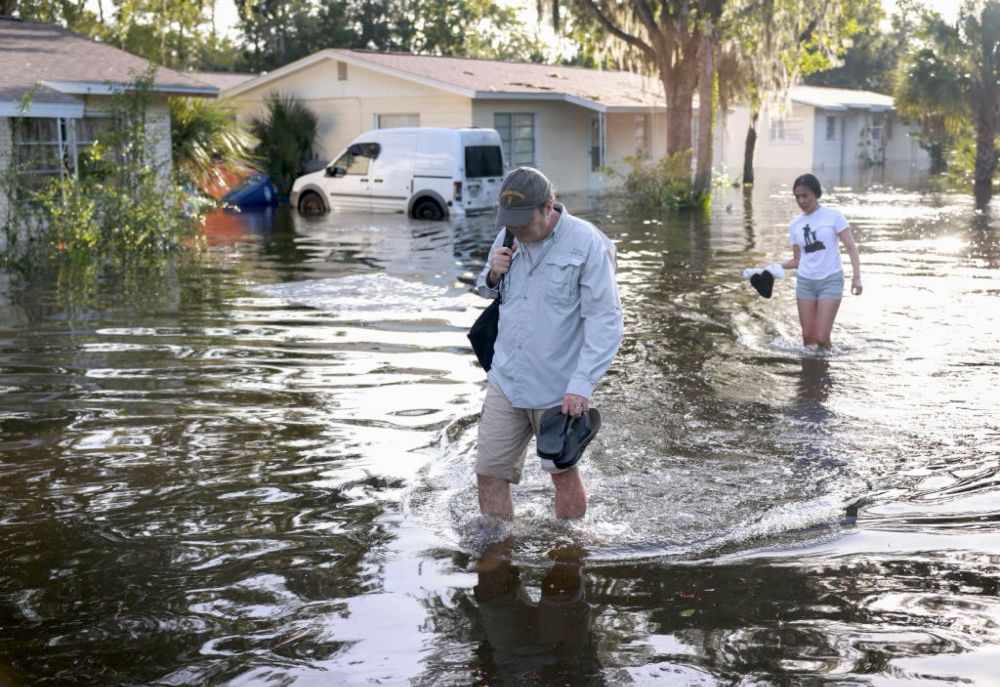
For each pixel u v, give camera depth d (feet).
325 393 24.79
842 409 23.08
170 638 12.76
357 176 79.92
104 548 15.67
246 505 17.47
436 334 31.78
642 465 19.27
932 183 116.37
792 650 12.13
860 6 101.71
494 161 78.28
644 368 27.30
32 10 111.34
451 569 14.79
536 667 11.87
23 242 52.80
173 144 73.92
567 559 15.07
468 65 105.50
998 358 28.09
